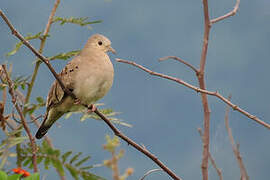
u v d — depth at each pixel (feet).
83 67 22.07
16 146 17.85
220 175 17.48
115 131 17.95
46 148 17.52
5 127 18.10
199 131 18.47
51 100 21.84
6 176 13.24
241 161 17.81
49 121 22.30
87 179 17.48
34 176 13.17
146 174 17.44
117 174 13.21
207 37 19.24
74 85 21.93
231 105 16.70
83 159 17.56
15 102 17.54
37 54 17.29
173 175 17.52
